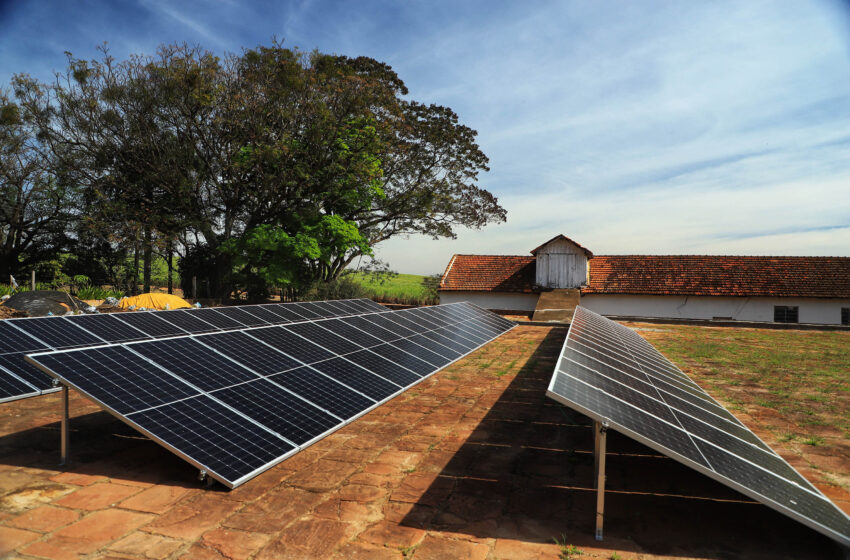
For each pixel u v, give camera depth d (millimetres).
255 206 39125
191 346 8898
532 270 40625
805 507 4738
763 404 10836
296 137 38000
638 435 4645
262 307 17594
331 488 6258
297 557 4684
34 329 10219
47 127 36188
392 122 38719
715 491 6262
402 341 14984
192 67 33531
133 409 6336
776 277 35406
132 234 35469
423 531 5215
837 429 9133
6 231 44094
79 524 5246
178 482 6355
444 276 41344
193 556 4672
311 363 10328
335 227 36719
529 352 17688
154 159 35312
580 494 6164
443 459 7316
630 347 12086
